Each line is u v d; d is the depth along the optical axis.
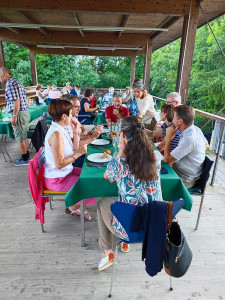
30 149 4.39
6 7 3.49
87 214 2.21
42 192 1.86
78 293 1.47
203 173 1.95
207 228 2.13
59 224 2.16
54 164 1.79
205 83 13.93
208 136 2.91
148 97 3.49
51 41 7.14
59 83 20.41
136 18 5.10
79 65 20.97
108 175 1.28
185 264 1.22
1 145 4.63
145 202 1.23
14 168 3.50
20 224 2.16
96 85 22.56
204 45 14.84
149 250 1.16
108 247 1.59
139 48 9.29
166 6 3.45
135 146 1.16
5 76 3.22
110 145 2.24
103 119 4.14
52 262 1.71
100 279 1.57
